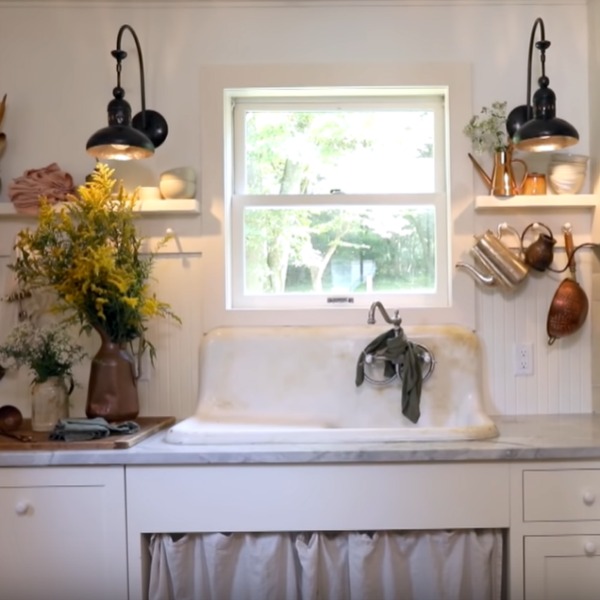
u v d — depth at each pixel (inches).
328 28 76.9
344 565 58.8
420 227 80.2
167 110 76.9
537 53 77.4
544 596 57.8
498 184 73.6
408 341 71.8
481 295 77.0
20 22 76.9
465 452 56.6
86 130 77.1
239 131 80.2
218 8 76.8
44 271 67.4
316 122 80.5
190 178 74.2
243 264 79.8
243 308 78.4
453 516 57.3
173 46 76.9
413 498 57.2
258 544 58.0
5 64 76.9
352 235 80.3
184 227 76.3
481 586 58.1
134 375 71.4
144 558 58.0
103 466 57.2
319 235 80.4
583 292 74.9
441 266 79.0
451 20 77.0
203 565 58.7
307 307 78.6
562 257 76.8
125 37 77.0
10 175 76.9
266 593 57.9
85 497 57.3
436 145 80.0
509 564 57.9
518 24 77.1
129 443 58.9
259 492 57.2
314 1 76.5
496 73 76.9
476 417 69.0
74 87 76.9
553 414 76.3
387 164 80.5
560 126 63.4
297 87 76.7
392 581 58.2
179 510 57.2
